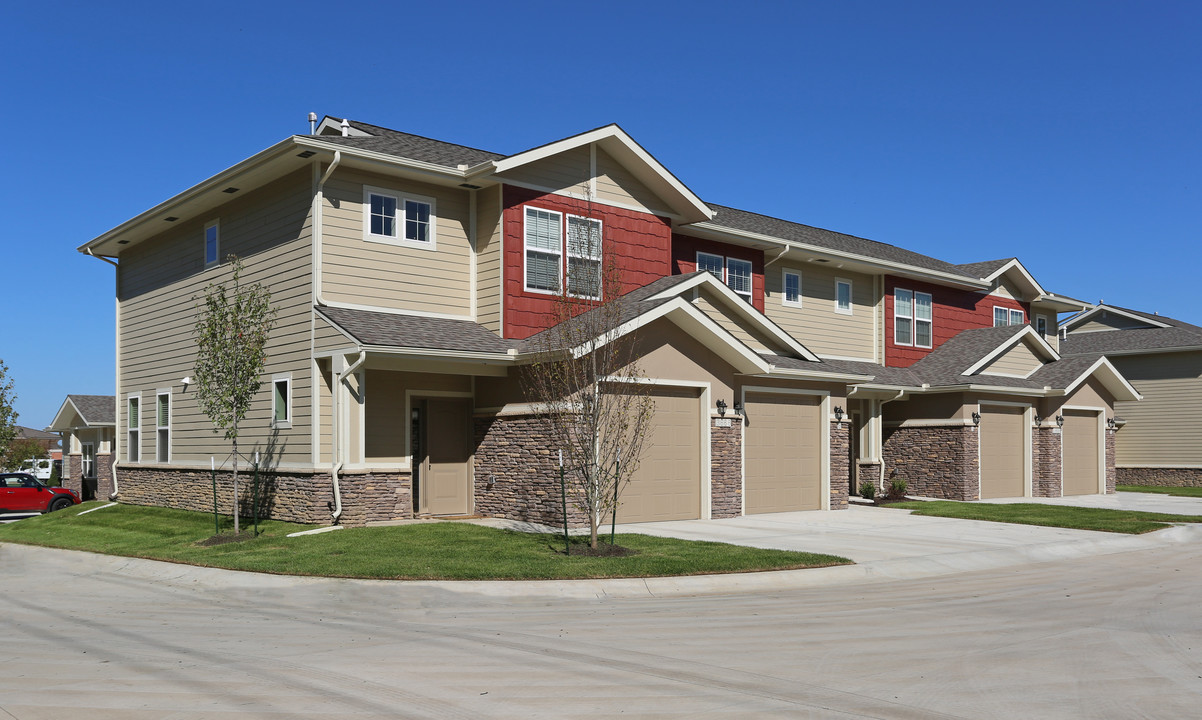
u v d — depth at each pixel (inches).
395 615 439.2
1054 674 319.9
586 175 827.4
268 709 272.5
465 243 799.7
